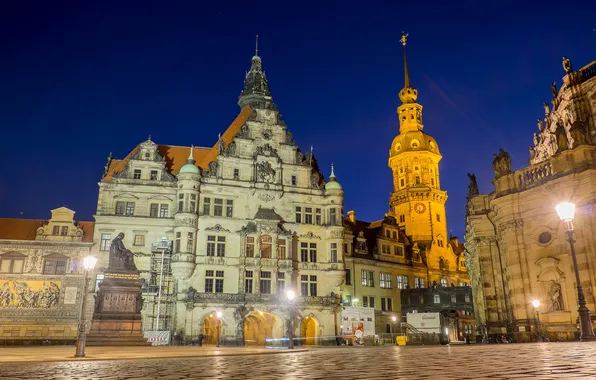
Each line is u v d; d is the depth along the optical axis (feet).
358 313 228.02
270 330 226.38
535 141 205.67
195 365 56.54
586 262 124.26
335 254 236.02
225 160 232.73
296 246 233.96
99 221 214.90
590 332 71.41
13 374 45.16
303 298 223.92
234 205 228.84
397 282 289.74
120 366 56.18
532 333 131.85
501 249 153.38
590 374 30.99
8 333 196.03
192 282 214.48
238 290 217.36
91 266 84.07
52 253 206.69
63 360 68.85
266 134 243.19
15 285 201.05
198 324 205.57
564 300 128.67
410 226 338.13
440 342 186.70
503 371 35.22
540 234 136.26
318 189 243.60
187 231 215.51
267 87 290.56
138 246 215.72
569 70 158.40
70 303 203.10
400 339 186.09
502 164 148.77
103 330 141.49
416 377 33.37
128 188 222.69
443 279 317.83
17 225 218.38
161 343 181.57
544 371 33.88
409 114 377.50
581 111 153.48
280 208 235.20
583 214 126.21
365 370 42.19
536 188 136.56
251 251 224.33
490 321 150.92
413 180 352.69
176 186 226.99
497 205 146.20
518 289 137.18
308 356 75.61
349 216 315.78
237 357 75.87
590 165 126.93
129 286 146.92
